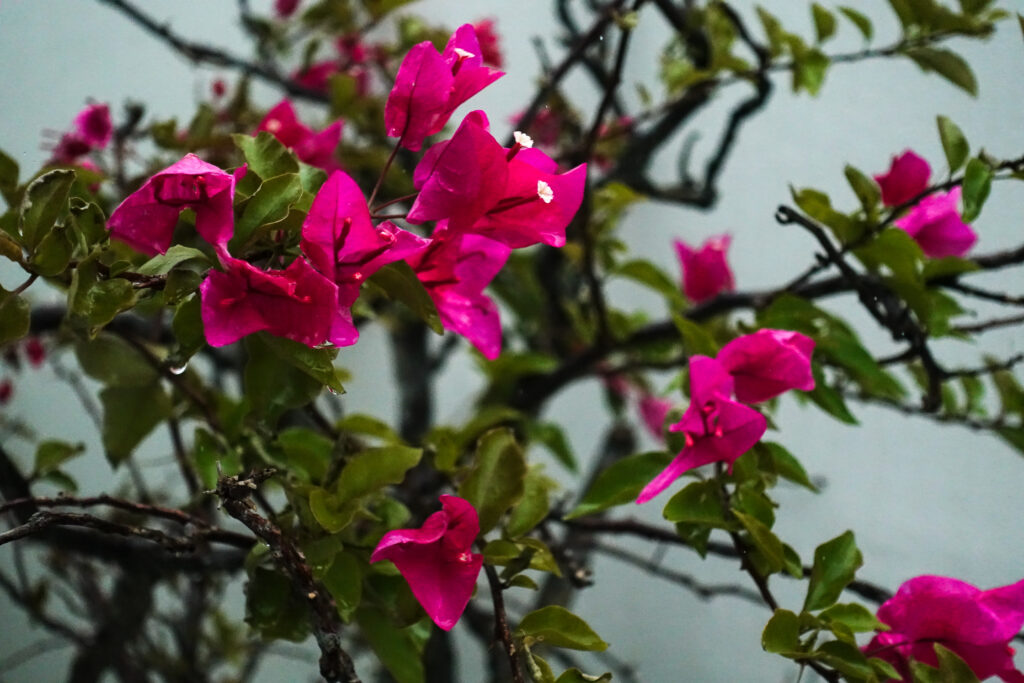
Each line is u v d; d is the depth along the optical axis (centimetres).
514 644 115
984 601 119
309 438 127
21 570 149
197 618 167
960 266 128
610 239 154
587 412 260
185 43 171
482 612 166
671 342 155
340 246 112
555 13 196
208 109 136
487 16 242
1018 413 136
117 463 128
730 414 118
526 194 114
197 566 131
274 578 119
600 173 186
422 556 115
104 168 137
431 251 117
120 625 155
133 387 128
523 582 117
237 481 114
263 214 114
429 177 113
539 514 120
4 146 207
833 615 118
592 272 139
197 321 115
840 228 127
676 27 157
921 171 129
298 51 215
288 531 119
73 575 181
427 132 115
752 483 121
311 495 118
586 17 235
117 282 113
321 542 118
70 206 114
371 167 150
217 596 177
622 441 198
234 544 120
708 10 149
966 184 122
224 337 112
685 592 234
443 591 115
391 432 128
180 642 165
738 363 120
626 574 238
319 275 111
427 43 114
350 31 176
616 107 189
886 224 126
